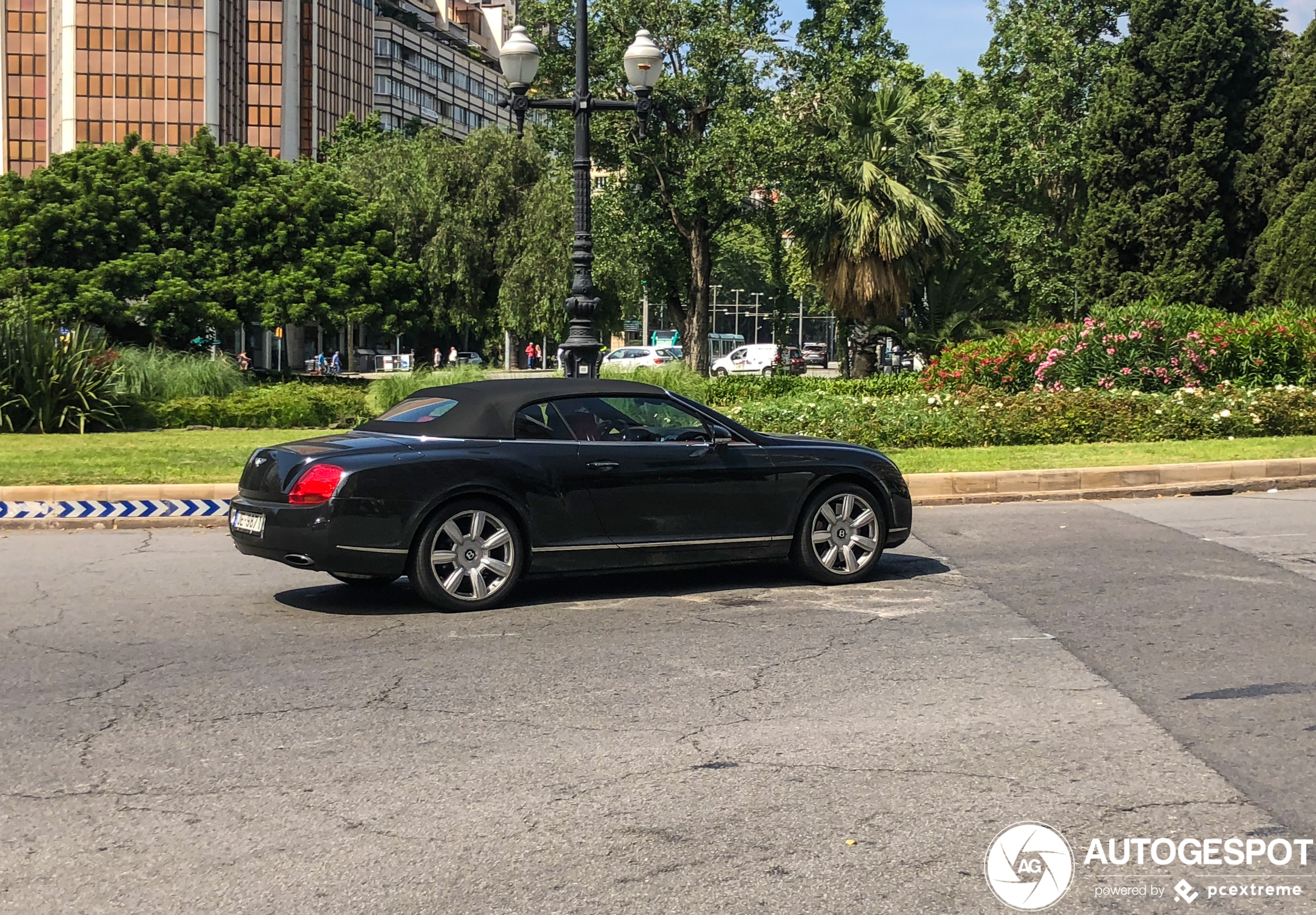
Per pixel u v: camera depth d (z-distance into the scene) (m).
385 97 103.50
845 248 32.28
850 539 8.73
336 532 7.30
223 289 32.38
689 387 24.59
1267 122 32.47
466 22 129.38
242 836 4.18
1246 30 33.28
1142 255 33.81
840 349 35.94
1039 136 39.28
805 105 32.78
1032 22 39.81
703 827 4.23
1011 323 33.91
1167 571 9.03
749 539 8.41
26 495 12.52
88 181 32.59
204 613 7.75
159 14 77.75
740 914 3.61
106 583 8.79
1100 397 18.02
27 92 82.69
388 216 49.19
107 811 4.40
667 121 32.50
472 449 7.70
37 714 5.54
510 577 7.79
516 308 48.31
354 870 3.92
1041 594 8.24
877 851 4.04
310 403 21.77
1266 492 13.84
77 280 31.12
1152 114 33.69
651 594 8.33
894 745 5.08
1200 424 17.62
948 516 12.16
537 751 5.04
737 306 106.62
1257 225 33.06
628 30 31.80
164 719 5.47
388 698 5.79
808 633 7.12
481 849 4.07
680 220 33.28
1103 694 5.82
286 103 89.31
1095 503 13.13
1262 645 6.74
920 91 43.47
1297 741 5.11
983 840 4.12
